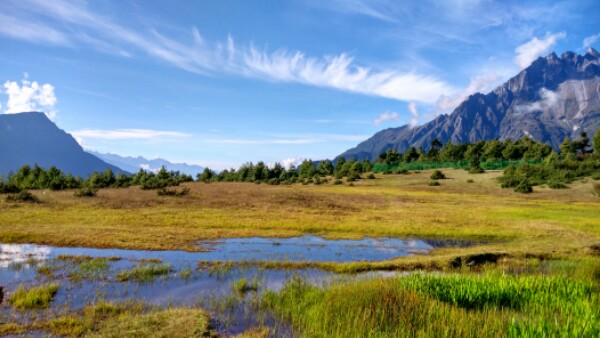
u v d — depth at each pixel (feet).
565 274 52.13
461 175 302.45
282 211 134.62
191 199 154.51
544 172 261.44
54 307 39.47
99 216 107.04
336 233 97.76
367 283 44.57
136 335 31.58
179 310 38.11
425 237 95.30
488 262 66.95
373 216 126.93
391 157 447.83
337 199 177.06
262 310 40.22
